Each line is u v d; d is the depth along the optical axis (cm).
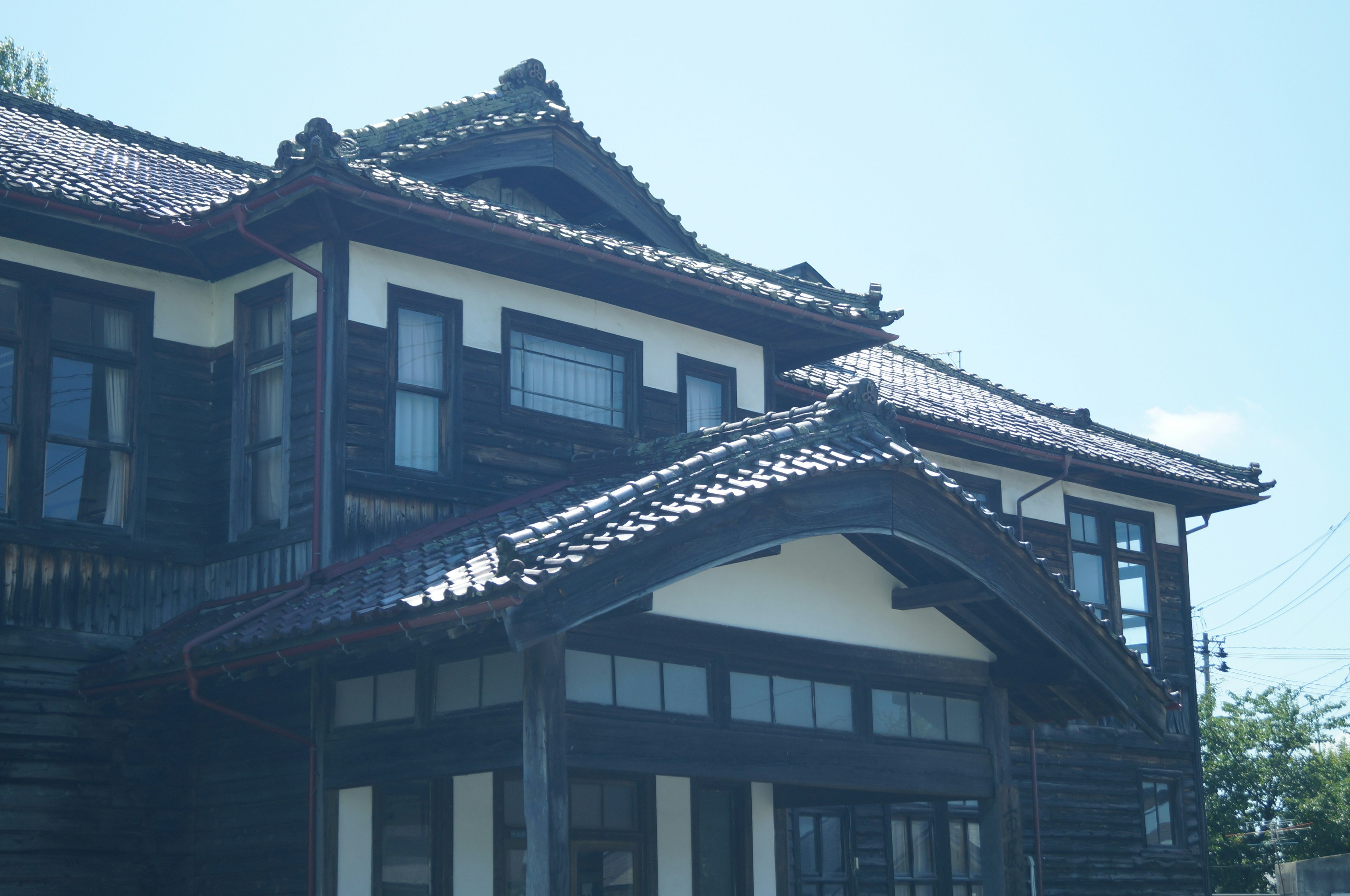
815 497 895
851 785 989
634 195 1383
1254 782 3369
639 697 884
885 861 1409
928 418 1506
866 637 1027
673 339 1282
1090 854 1623
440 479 1084
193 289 1158
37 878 980
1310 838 3250
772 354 1372
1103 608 1745
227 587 1088
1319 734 3466
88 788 1017
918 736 1056
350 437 1038
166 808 1052
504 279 1161
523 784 845
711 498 832
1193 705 1806
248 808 1015
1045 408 1958
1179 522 1864
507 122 1266
